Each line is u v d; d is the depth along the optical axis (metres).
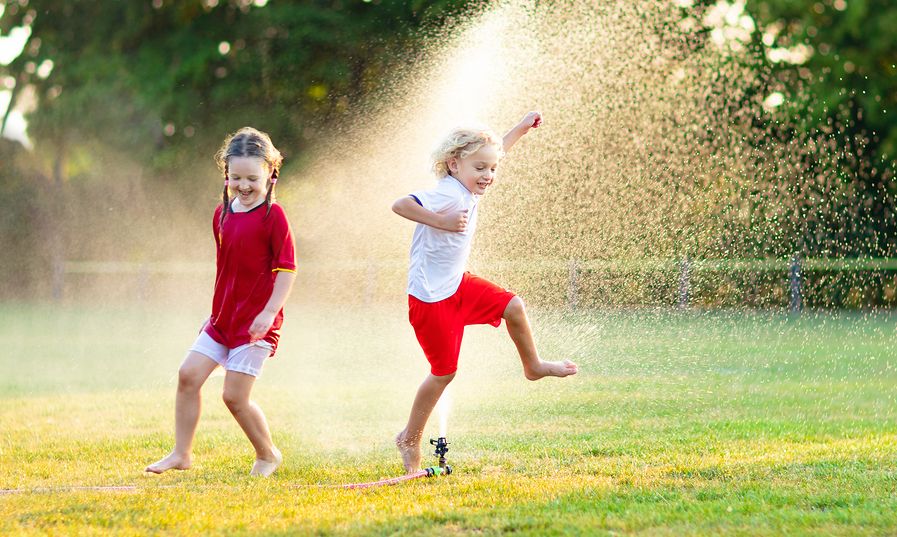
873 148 27.23
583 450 7.67
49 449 8.11
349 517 5.49
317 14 30.12
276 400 11.11
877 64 29.31
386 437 8.66
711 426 8.83
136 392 12.02
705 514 5.40
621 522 5.24
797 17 28.94
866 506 5.54
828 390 11.23
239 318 7.02
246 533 5.18
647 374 12.85
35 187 35.16
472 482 6.45
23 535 5.16
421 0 28.14
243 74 31.50
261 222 7.05
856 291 23.67
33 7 34.84
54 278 33.72
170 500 6.01
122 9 34.25
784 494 5.88
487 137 7.05
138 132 33.44
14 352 16.88
